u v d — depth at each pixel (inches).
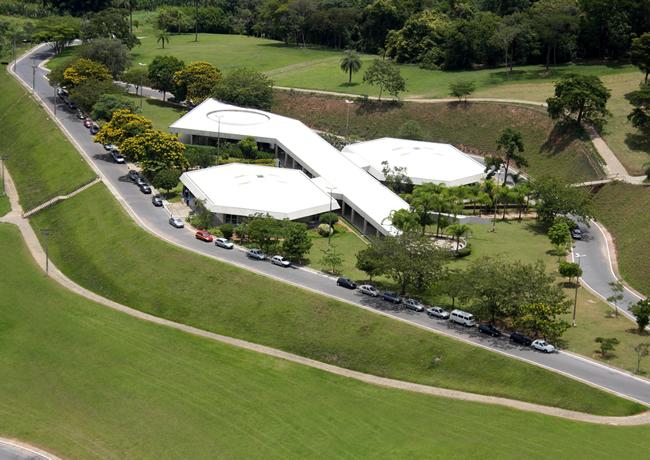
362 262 6245.1
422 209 7588.6
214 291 6397.6
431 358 5492.1
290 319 6018.7
